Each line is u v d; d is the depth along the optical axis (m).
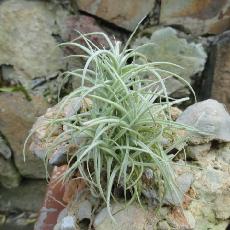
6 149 0.68
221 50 0.61
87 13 0.62
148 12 0.62
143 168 0.33
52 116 0.39
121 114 0.34
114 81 0.34
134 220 0.32
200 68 0.63
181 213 0.33
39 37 0.64
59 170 0.43
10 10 0.62
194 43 0.62
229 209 0.35
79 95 0.37
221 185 0.35
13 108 0.66
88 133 0.33
